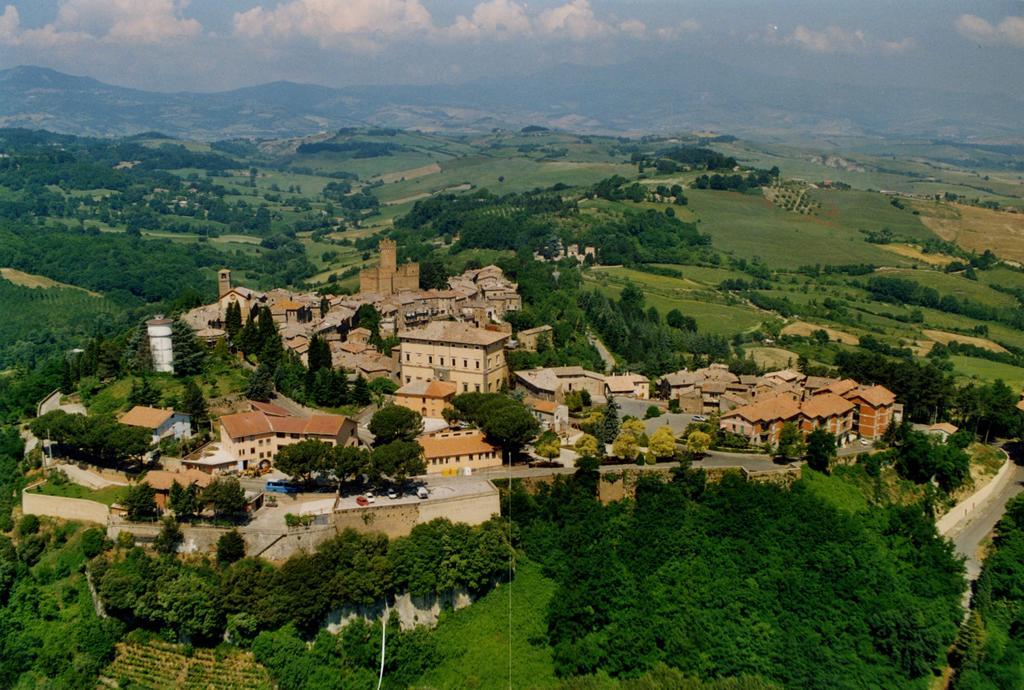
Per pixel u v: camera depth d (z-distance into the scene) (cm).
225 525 16312
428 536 16650
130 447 18738
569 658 16138
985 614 18162
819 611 17362
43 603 16175
